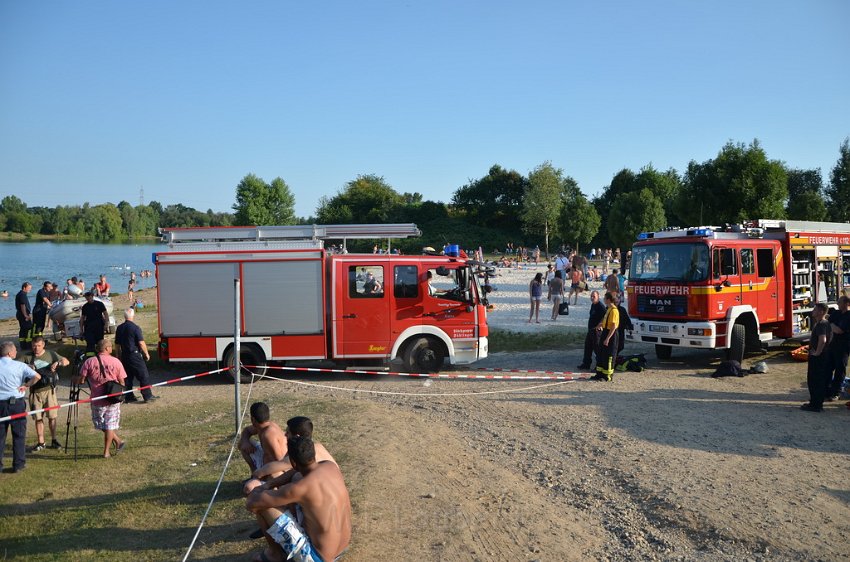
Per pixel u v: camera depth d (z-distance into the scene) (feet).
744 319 49.96
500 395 41.04
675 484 25.16
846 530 20.99
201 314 46.44
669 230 50.62
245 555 19.21
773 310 51.47
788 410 36.37
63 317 66.64
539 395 40.73
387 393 42.39
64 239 471.62
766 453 28.89
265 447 23.43
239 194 270.26
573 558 19.48
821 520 21.74
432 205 301.43
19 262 239.50
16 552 20.59
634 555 19.75
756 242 50.29
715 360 53.52
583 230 229.66
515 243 273.33
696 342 47.19
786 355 55.67
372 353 47.24
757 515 22.13
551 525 21.70
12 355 29.78
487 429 33.45
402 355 48.19
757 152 125.39
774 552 19.61
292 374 50.29
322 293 46.68
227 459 29.09
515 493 24.52
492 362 54.03
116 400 31.09
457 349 47.85
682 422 33.94
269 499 16.99
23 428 29.66
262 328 46.55
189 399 43.19
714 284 47.19
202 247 46.65
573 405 37.88
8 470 29.66
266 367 46.85
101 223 478.59
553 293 77.82
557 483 25.91
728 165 126.93
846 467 26.99
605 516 22.72
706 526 21.36
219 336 46.55
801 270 53.42
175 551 19.94
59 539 21.44
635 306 51.65
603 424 33.78
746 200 124.06
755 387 42.55
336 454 28.37
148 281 165.58
